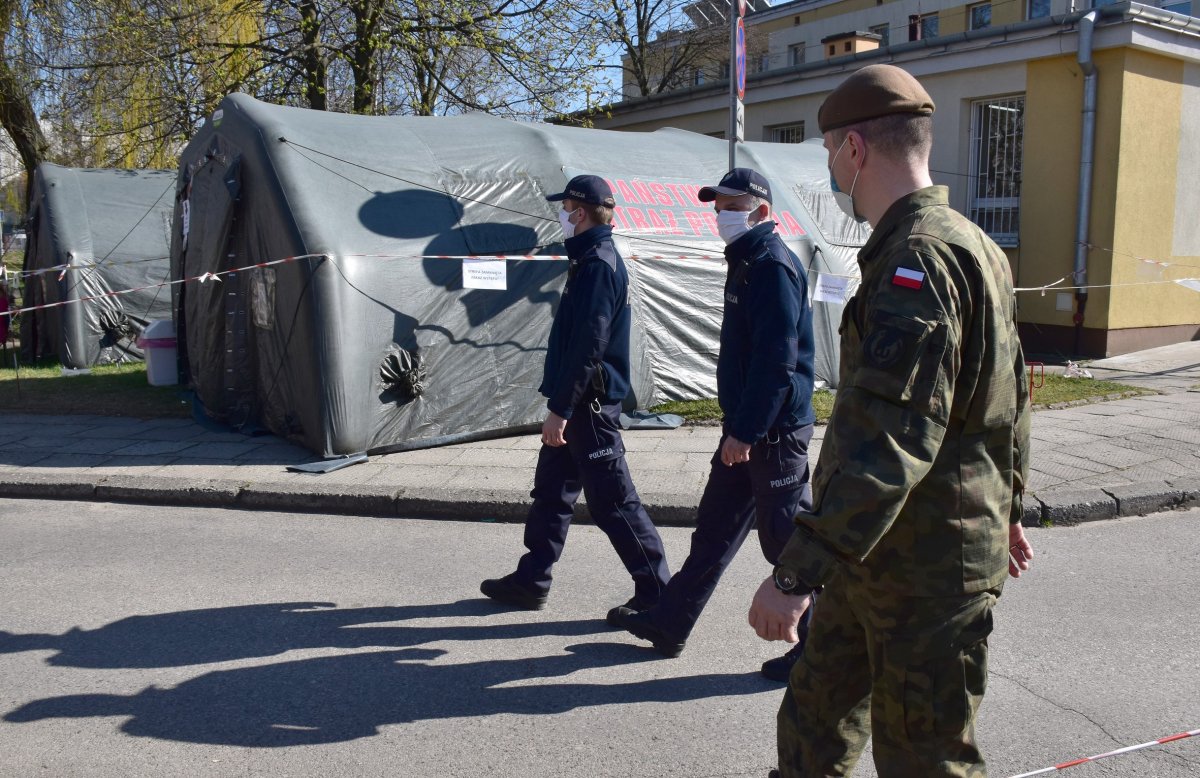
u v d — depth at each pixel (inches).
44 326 509.0
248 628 176.7
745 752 132.8
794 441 148.0
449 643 170.4
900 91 84.7
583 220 172.1
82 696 150.3
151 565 211.2
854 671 92.0
